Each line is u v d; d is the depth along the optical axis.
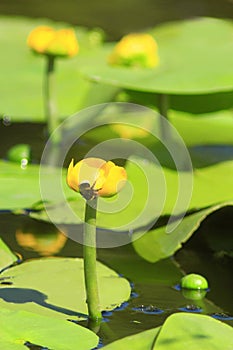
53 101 5.65
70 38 5.58
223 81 5.48
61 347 5.03
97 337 5.05
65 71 6.12
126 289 5.18
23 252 5.27
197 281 5.20
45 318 5.07
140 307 5.15
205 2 8.08
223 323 5.07
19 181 5.42
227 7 7.96
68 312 5.11
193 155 5.50
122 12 7.88
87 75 5.52
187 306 5.16
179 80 5.49
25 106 5.77
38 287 5.16
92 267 5.10
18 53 6.53
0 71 6.21
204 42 5.95
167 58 5.69
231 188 5.37
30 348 5.02
